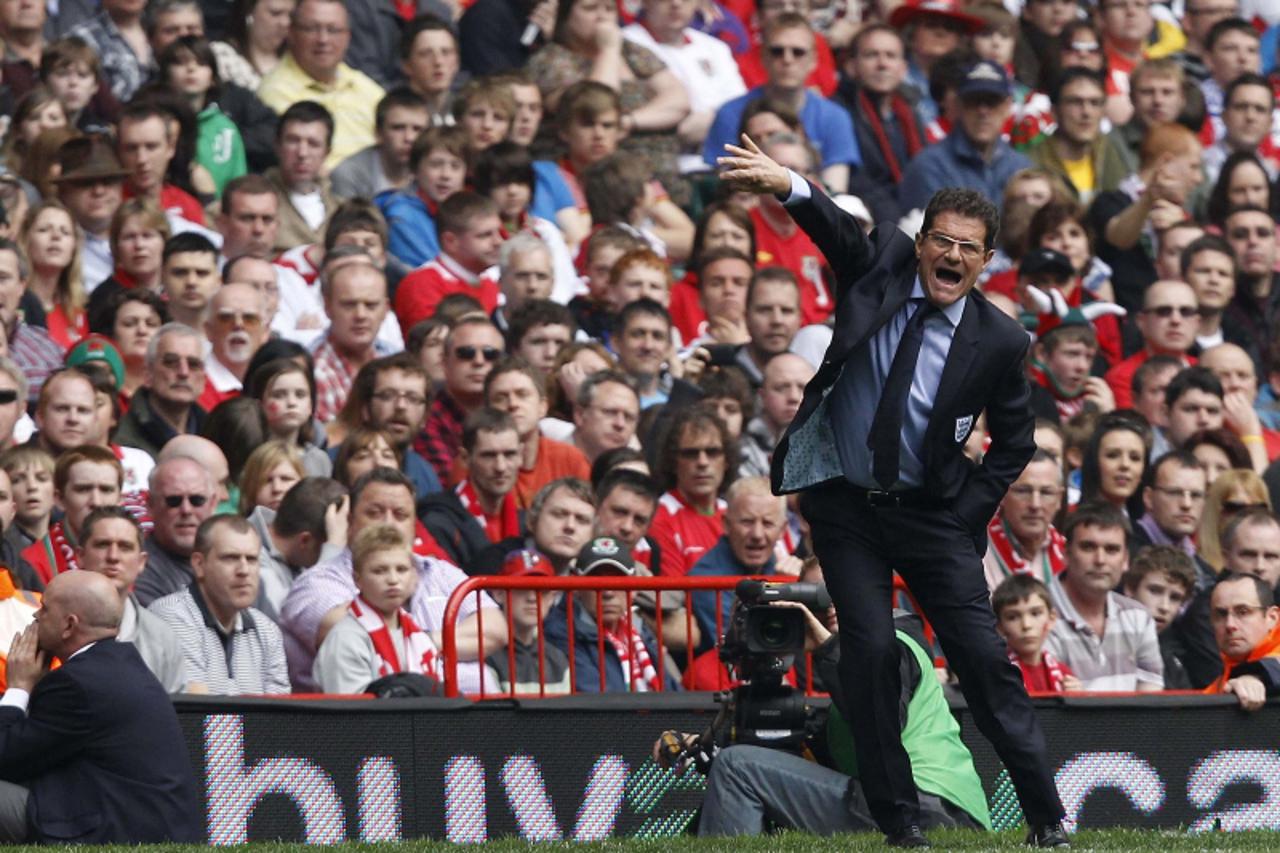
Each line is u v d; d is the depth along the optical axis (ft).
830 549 74.90
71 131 149.79
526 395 131.64
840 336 72.43
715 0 204.74
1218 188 187.42
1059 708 101.96
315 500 113.91
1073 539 122.52
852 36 200.03
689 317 159.12
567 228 169.58
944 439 73.15
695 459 128.67
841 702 86.58
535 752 96.37
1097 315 166.20
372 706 94.68
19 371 123.13
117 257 144.15
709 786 87.10
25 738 87.76
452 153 160.56
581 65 183.62
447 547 122.31
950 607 74.38
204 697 92.73
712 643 112.37
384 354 148.56
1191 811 103.19
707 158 183.32
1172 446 154.71
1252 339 176.04
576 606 108.99
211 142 162.81
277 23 174.19
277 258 153.48
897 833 74.02
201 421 131.64
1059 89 193.26
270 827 92.99
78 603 89.45
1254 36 212.02
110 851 80.33
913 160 182.39
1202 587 131.03
